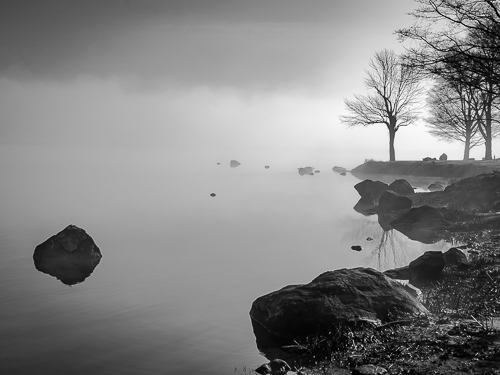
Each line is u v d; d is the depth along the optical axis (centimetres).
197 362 950
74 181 5878
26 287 1514
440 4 1717
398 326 981
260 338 1072
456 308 1098
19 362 963
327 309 1057
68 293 1443
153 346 1038
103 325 1172
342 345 947
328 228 2677
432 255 1468
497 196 2752
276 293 1156
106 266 1800
